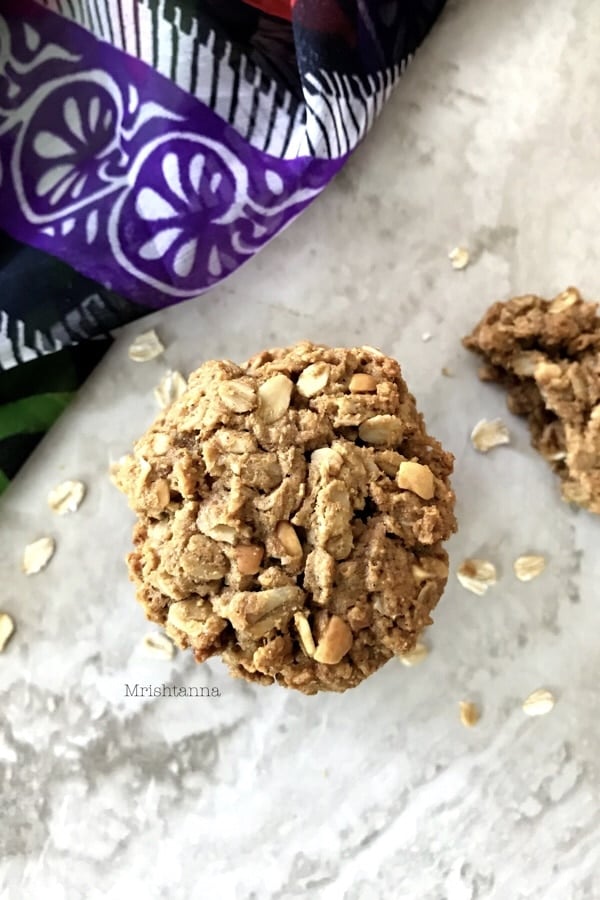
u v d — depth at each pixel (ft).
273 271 0.89
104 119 0.87
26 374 0.87
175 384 0.88
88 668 0.88
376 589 0.71
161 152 0.86
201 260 0.86
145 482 0.73
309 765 0.88
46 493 0.88
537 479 0.88
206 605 0.72
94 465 0.88
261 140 0.86
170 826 0.88
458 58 0.89
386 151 0.89
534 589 0.88
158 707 0.88
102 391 0.89
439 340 0.89
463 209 0.89
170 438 0.73
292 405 0.73
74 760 0.88
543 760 0.88
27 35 0.88
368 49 0.85
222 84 0.86
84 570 0.88
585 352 0.85
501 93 0.89
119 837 0.88
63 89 0.88
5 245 0.86
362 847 0.88
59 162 0.87
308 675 0.72
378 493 0.72
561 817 0.88
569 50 0.89
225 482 0.72
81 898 0.88
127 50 0.86
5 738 0.88
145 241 0.85
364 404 0.73
